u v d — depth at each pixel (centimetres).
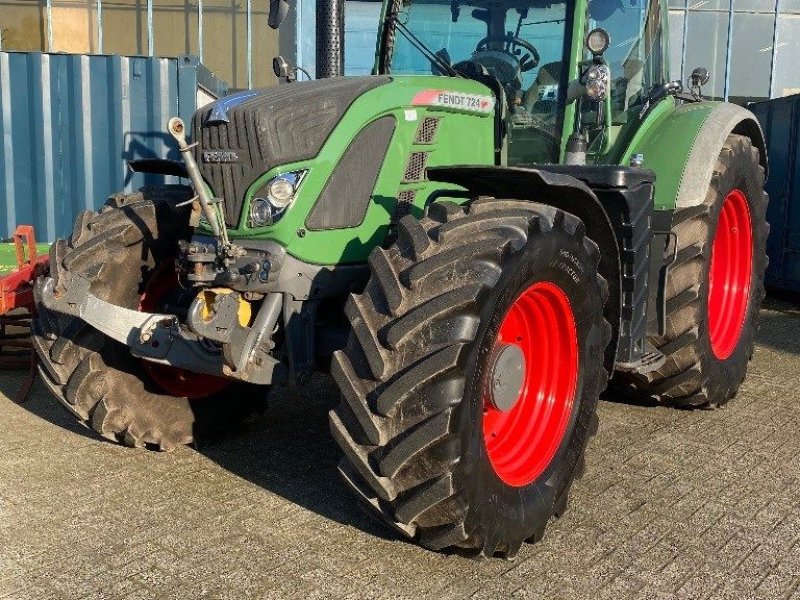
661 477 343
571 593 251
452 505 248
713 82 1345
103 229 345
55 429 395
